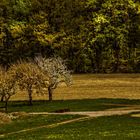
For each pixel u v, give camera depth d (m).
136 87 133.25
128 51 190.62
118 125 61.47
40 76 101.12
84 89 131.00
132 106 90.44
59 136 52.25
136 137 50.06
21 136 54.62
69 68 185.62
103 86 137.12
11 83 91.44
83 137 50.78
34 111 85.44
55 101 104.62
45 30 188.12
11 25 186.25
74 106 91.50
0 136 57.00
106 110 83.44
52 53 185.88
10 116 77.31
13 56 184.00
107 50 190.50
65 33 189.38
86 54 189.00
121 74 173.25
